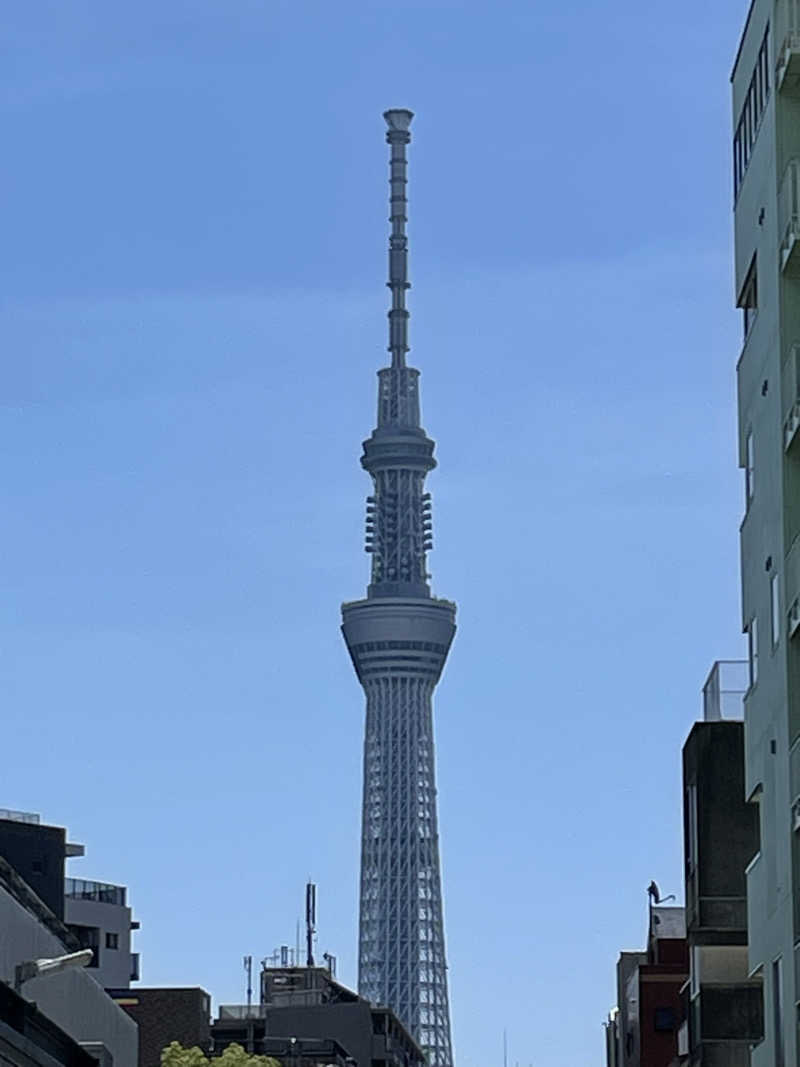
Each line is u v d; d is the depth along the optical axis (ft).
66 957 179.32
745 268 195.31
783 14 178.09
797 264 175.52
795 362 171.42
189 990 599.16
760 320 186.60
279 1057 637.71
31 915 202.90
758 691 188.03
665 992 364.79
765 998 185.16
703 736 239.91
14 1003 192.44
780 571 175.42
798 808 166.61
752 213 191.62
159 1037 595.47
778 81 178.29
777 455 176.96
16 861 532.32
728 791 238.89
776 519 177.58
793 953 168.76
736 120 202.08
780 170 178.81
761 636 186.09
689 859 247.70
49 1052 212.84
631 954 428.97
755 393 189.26
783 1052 175.01
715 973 242.99
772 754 180.45
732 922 237.66
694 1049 246.68
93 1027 239.50
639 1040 366.02
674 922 388.98
